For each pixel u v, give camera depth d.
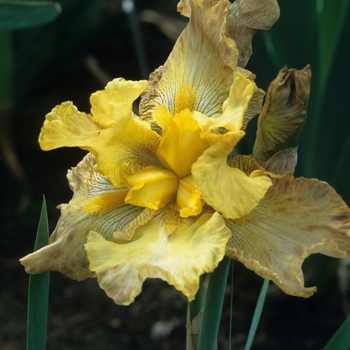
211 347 0.52
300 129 0.48
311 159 0.89
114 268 0.47
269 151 0.49
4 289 1.03
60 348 0.94
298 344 0.95
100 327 0.98
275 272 0.48
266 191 0.48
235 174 0.47
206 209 0.50
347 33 0.78
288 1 0.79
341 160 0.86
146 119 0.52
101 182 0.52
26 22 0.74
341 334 0.56
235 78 0.47
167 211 0.50
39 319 0.52
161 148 0.51
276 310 1.00
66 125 0.48
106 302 1.02
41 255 0.50
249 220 0.49
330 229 0.48
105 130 0.49
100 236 0.48
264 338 0.96
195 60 0.51
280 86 0.47
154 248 0.48
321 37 0.84
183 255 0.47
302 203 0.48
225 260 0.50
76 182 0.52
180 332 0.97
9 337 0.95
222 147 0.47
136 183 0.50
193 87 0.51
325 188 0.48
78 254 0.51
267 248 0.48
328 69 0.81
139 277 0.46
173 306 1.01
